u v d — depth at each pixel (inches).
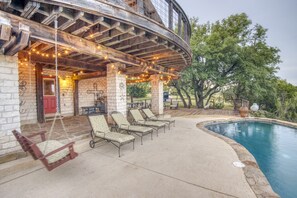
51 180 96.9
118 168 113.0
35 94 256.8
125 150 149.9
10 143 118.3
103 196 82.0
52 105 309.7
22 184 92.5
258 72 452.8
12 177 100.2
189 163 121.5
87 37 136.3
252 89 467.8
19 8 87.3
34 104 256.1
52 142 120.3
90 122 164.7
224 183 94.0
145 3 192.1
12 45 102.6
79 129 207.2
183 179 98.5
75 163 120.8
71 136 174.2
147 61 235.8
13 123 120.0
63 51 174.2
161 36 143.5
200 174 104.7
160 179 98.6
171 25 159.2
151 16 196.5
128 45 163.3
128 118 301.7
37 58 187.5
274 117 553.3
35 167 113.2
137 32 135.0
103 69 271.3
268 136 274.7
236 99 540.4
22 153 121.0
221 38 514.9
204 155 137.4
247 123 358.0
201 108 593.3
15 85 120.8
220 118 354.9
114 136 149.1
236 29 512.7
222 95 621.3
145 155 137.4
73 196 81.9
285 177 142.9
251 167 114.5
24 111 243.0
